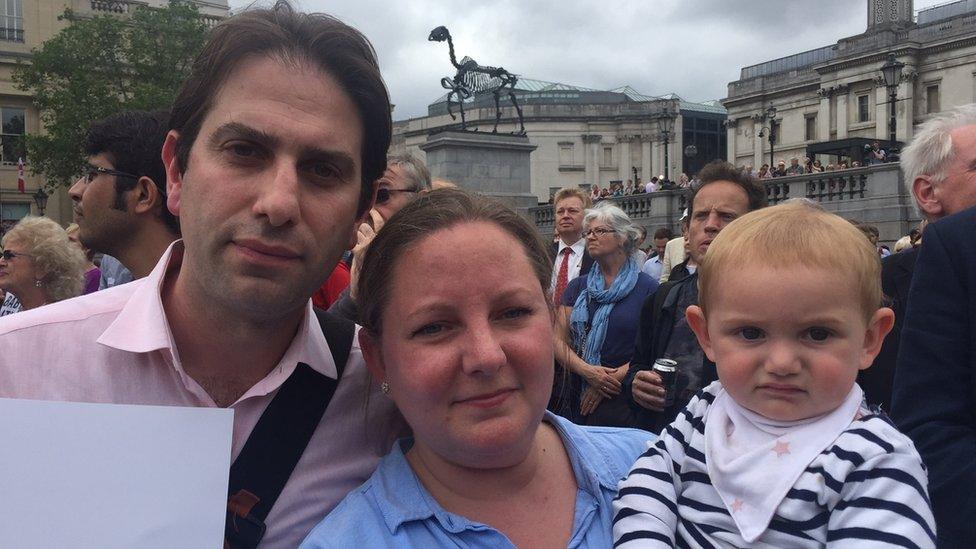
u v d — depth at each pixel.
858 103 19.03
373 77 0.57
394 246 0.55
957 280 0.76
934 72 17.78
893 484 0.54
